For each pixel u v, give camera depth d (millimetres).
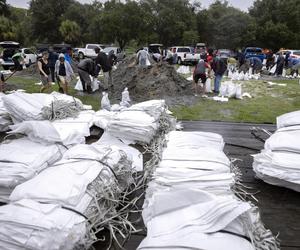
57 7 47531
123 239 2430
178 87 11922
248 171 3703
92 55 27312
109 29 39344
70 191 2291
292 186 3029
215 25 46625
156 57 20125
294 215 2781
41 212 2064
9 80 15695
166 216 2105
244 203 2043
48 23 46469
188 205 2125
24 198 2230
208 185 2529
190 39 41156
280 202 2984
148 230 2041
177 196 2152
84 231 2119
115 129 4199
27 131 3418
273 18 45500
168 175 2643
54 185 2332
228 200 2062
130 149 3957
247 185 3305
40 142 3371
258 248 1987
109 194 2555
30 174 2795
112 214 2543
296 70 20406
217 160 2891
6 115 4621
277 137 3377
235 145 4828
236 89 11719
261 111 9758
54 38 46844
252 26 43031
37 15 46344
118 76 13281
